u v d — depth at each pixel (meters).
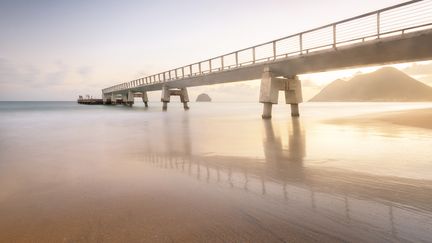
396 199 4.48
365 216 3.85
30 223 3.94
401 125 18.52
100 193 5.19
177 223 3.79
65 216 4.15
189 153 9.44
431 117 25.89
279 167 6.98
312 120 26.33
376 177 5.82
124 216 4.07
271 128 18.67
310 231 3.45
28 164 8.21
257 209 4.21
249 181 5.75
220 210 4.20
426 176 5.83
